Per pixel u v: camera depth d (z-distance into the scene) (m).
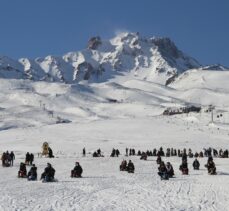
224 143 122.88
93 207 29.89
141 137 138.12
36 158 74.25
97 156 81.56
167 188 39.50
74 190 37.62
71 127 162.88
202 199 33.88
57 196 34.19
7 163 61.03
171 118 193.88
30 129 163.25
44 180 43.34
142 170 56.41
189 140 128.88
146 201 32.66
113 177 48.03
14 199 32.47
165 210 29.44
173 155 88.94
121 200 32.94
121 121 173.50
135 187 39.94
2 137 144.50
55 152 97.38
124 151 101.62
